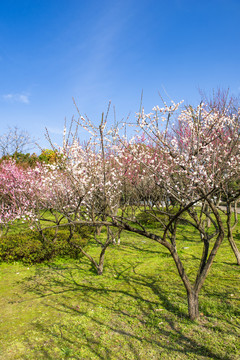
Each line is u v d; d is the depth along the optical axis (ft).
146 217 42.83
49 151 58.18
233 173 15.34
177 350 11.48
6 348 11.75
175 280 20.01
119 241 32.45
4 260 24.82
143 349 11.57
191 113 14.33
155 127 14.38
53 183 22.68
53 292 18.25
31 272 22.47
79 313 15.10
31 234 29.68
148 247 30.78
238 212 49.96
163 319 14.19
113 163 21.66
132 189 23.85
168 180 16.44
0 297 17.51
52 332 13.06
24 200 31.65
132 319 14.29
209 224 39.81
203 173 12.91
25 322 14.12
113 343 12.07
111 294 17.78
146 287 18.90
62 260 25.79
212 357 10.89
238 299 16.19
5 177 37.99
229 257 25.41
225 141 15.78
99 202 19.90
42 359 10.96
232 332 12.69
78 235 30.09
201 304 15.72
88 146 18.54
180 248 29.76
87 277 21.22
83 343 12.11
